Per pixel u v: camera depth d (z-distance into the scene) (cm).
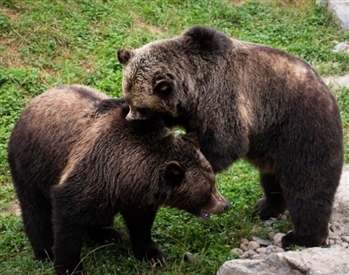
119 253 1077
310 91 1058
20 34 1742
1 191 1295
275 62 1068
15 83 1587
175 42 1044
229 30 1972
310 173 1050
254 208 1200
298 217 1069
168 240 1115
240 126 1027
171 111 1030
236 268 912
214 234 1122
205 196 955
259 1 2183
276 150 1070
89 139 954
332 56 1855
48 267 1031
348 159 1368
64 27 1794
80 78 1647
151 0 2027
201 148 1030
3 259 1080
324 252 898
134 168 935
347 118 1542
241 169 1368
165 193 945
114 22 1870
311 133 1045
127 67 1046
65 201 941
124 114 976
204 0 2100
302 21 2083
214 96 1022
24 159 1014
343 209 1189
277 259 894
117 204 952
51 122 997
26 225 1047
